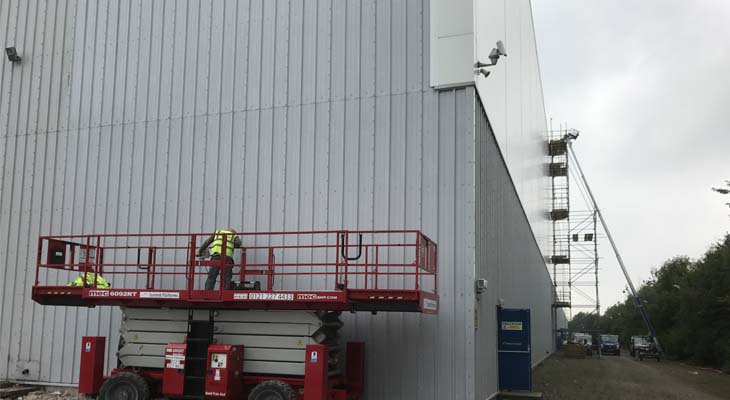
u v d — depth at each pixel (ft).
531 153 105.40
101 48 55.21
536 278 115.03
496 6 56.39
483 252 44.98
